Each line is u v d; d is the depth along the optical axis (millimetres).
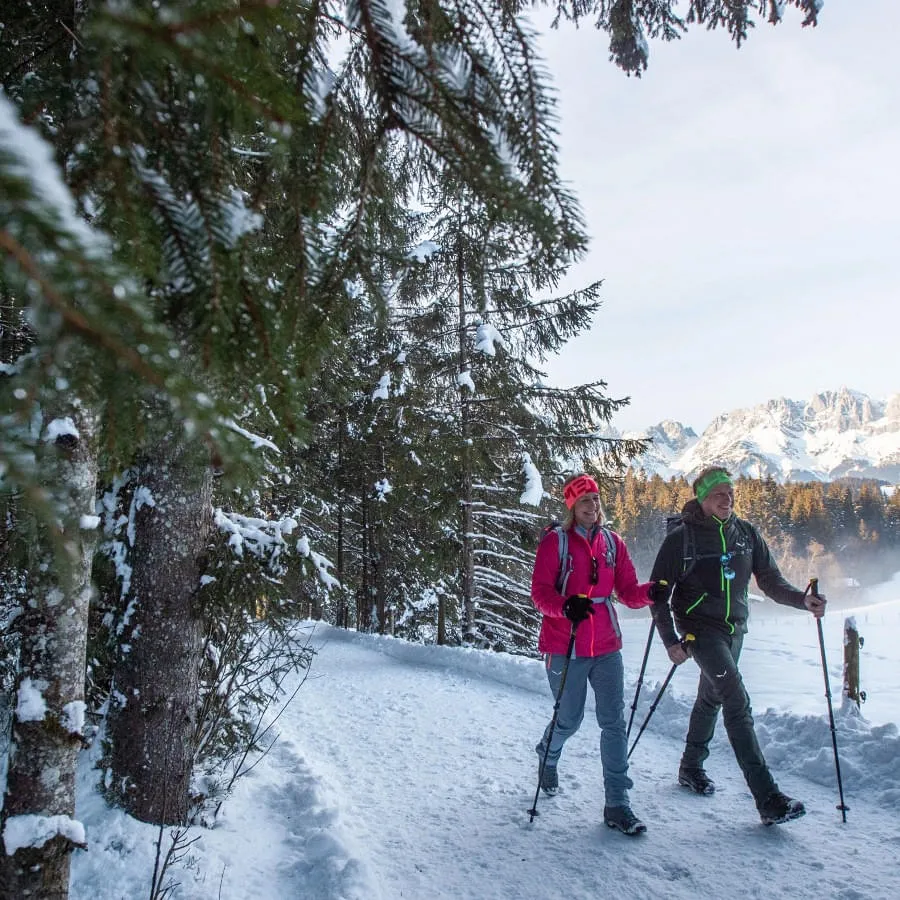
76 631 2189
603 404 10430
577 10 3523
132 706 3381
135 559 3543
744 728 3365
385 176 1797
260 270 1466
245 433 1419
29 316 798
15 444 842
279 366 1351
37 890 2012
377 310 1755
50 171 690
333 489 16141
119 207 1128
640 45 3525
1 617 3799
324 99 1335
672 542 3686
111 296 729
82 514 2016
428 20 1399
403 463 11500
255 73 991
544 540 3660
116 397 972
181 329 1277
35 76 1317
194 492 3557
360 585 19250
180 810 3357
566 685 3564
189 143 1192
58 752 2115
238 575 3551
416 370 11281
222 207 1198
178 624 3457
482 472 10961
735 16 3113
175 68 1064
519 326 10719
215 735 4117
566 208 1297
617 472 10766
